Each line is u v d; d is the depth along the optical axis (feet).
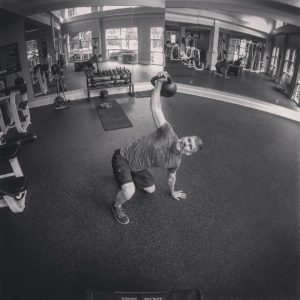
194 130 13.79
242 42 17.57
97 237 6.73
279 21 15.58
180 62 20.98
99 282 5.49
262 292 5.26
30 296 5.19
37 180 9.32
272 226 7.16
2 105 14.48
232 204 8.07
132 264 5.93
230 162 10.64
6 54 16.20
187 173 9.85
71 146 11.99
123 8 19.34
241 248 6.40
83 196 8.44
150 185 8.26
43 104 18.65
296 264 5.95
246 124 14.88
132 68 21.31
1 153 7.29
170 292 4.75
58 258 6.09
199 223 7.25
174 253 6.23
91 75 18.71
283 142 12.56
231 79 18.95
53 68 17.75
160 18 19.72
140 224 7.20
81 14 18.63
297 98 15.42
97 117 15.87
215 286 5.40
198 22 18.94
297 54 14.98
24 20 16.46
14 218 7.45
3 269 5.80
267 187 8.97
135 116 15.93
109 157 10.95
